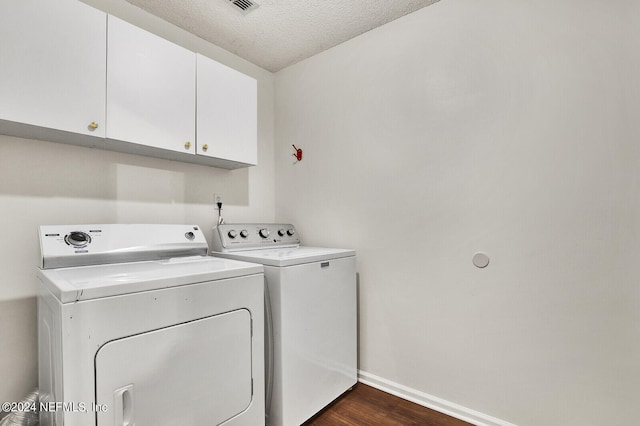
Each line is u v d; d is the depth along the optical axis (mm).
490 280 1646
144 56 1573
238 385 1373
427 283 1858
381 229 2053
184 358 1193
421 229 1883
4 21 1180
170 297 1161
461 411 1717
